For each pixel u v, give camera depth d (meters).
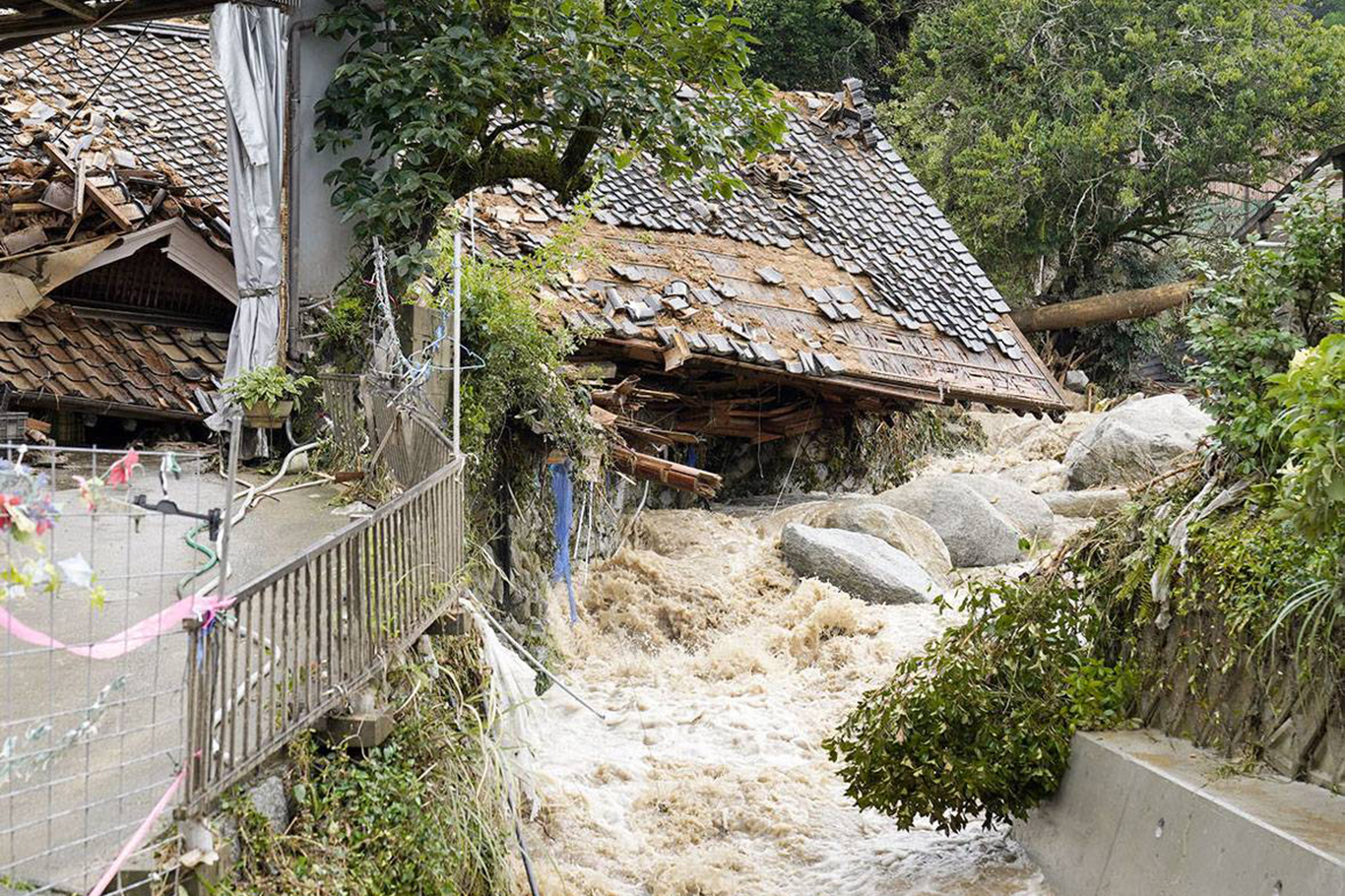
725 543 15.27
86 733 4.77
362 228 10.67
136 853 4.53
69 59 14.73
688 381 16.50
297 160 10.85
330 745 5.82
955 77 30.69
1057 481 19.08
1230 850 6.65
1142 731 8.38
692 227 17.34
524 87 11.19
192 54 15.84
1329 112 28.42
